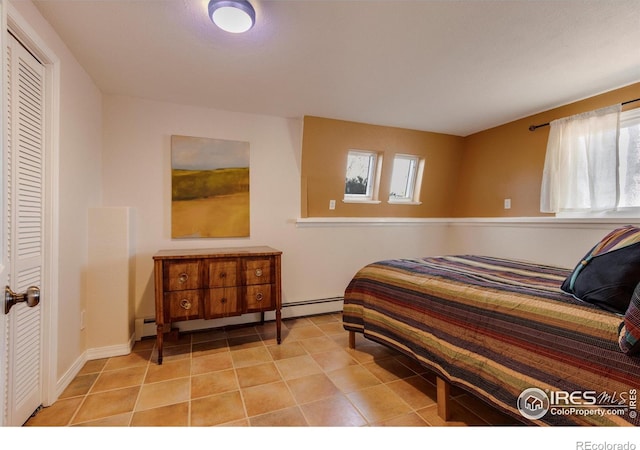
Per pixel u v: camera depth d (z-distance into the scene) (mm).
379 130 3502
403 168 3951
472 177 3869
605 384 987
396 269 2195
